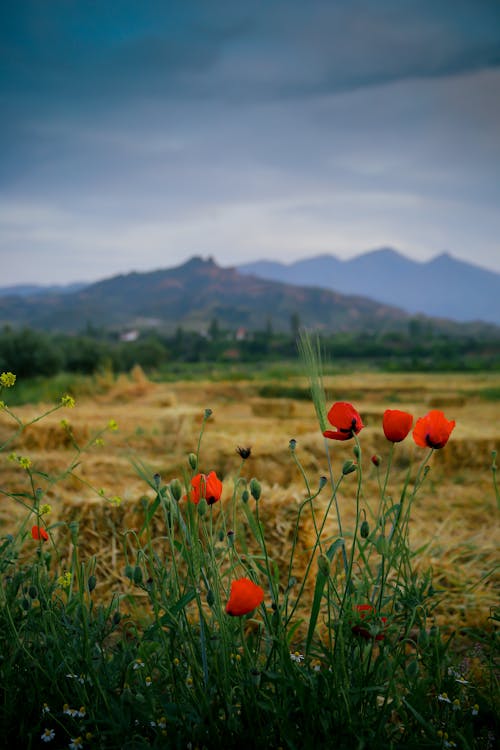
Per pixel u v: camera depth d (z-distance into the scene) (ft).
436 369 185.68
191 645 5.75
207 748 5.32
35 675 6.04
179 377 119.96
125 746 5.35
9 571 7.82
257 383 77.10
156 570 6.86
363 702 5.69
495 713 6.23
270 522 12.03
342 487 20.35
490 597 10.65
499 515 16.99
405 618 6.57
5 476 19.44
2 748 5.71
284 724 5.24
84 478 19.16
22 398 47.65
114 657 6.32
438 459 24.02
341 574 8.94
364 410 38.52
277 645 5.77
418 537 14.49
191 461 5.91
